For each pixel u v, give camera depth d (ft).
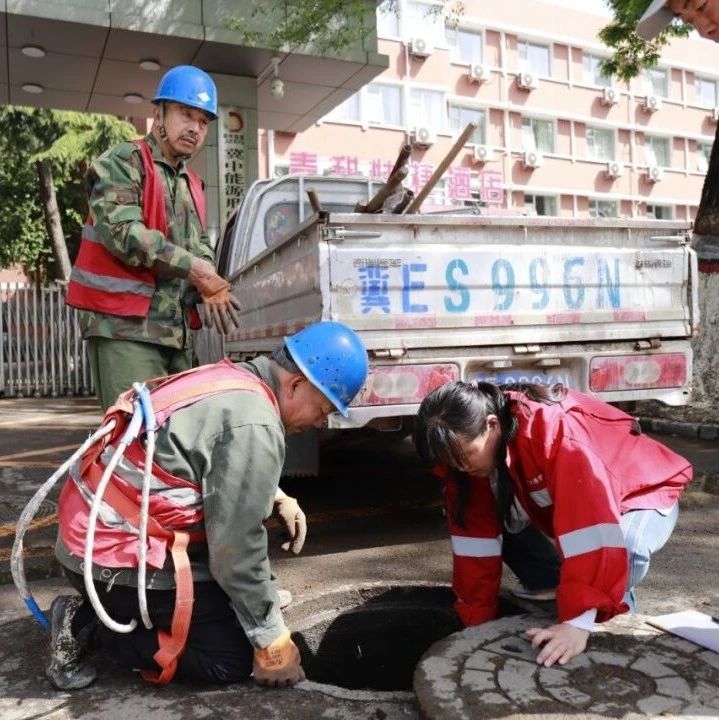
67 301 10.29
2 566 11.06
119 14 26.86
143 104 34.60
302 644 8.79
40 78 31.35
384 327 10.89
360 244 10.81
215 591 7.05
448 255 11.23
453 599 9.41
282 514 8.88
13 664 7.73
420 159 72.59
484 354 11.57
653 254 12.63
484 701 6.07
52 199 50.85
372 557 11.66
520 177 79.51
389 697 6.95
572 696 6.13
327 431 14.38
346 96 34.60
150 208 10.09
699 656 6.82
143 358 10.32
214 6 28.35
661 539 7.41
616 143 86.28
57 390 39.96
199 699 6.89
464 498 7.83
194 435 6.61
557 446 6.87
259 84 33.17
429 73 72.90
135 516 6.64
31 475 18.16
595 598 6.63
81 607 7.29
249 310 15.88
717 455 18.84
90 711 6.71
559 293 11.96
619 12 31.27
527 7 79.66
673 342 12.92
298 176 19.88
